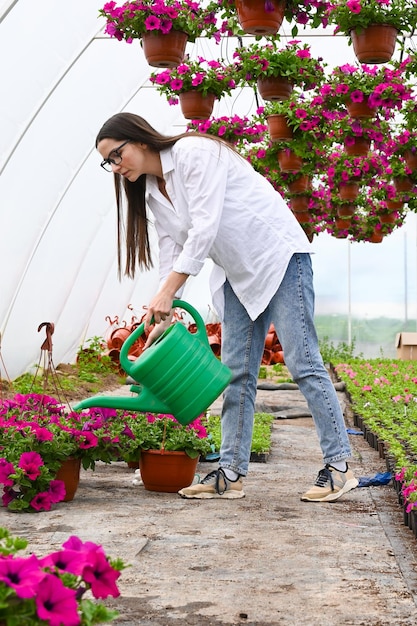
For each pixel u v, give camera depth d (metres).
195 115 6.86
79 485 4.24
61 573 1.55
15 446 3.74
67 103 7.83
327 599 2.46
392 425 5.95
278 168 8.94
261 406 8.26
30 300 9.15
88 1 6.49
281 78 6.64
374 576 2.69
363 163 10.10
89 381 10.59
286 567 2.77
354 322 17.33
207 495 3.88
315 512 3.60
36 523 3.32
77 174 9.21
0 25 6.09
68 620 1.43
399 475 3.78
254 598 2.46
